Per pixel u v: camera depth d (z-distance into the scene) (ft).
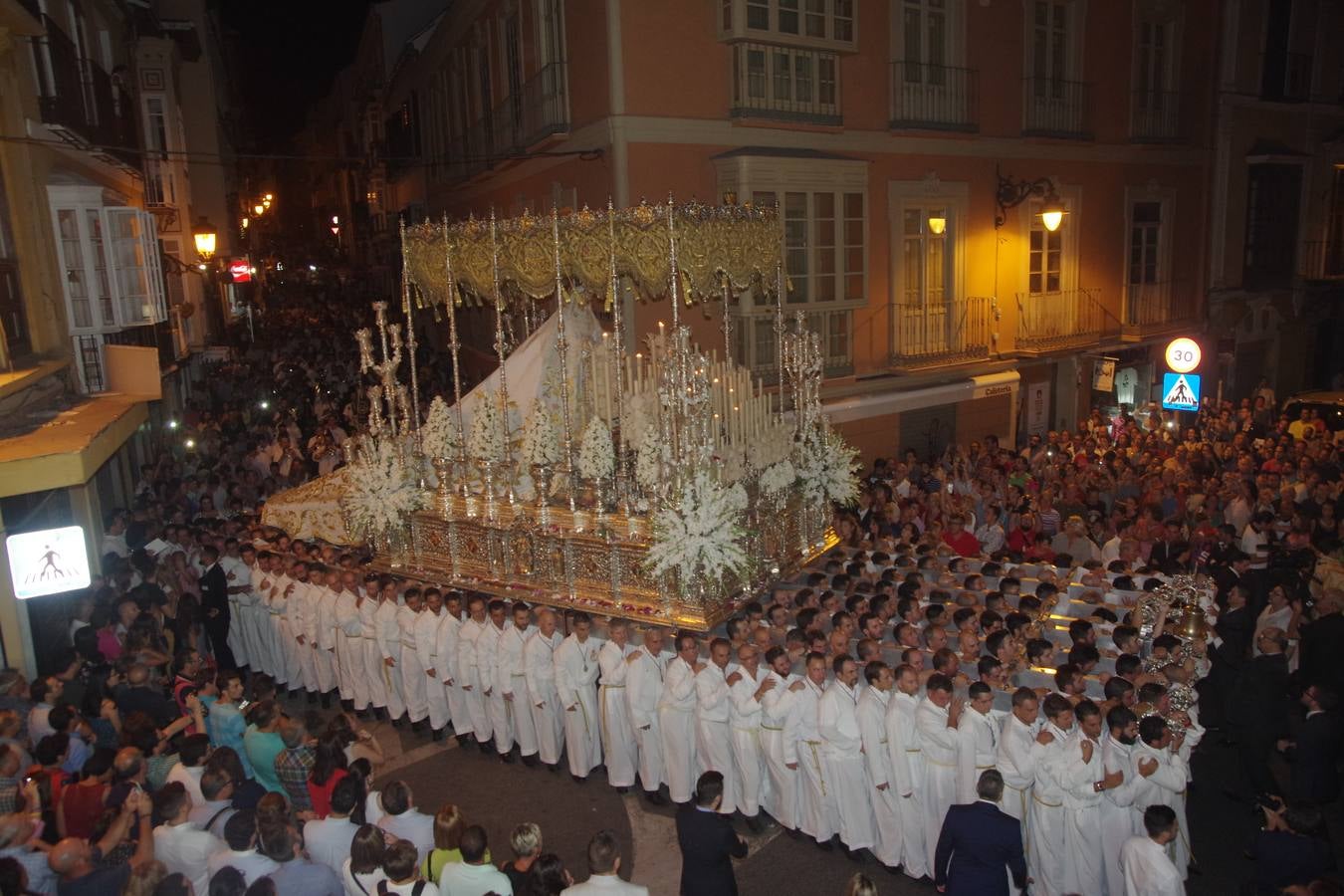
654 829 29.45
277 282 216.13
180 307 80.89
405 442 40.45
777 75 52.60
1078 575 35.91
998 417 66.03
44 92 47.11
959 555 40.60
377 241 153.89
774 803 29.01
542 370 41.68
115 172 63.26
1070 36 68.18
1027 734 24.64
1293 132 85.10
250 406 80.02
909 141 59.11
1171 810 20.99
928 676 26.68
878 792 26.61
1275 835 21.30
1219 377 83.46
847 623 28.89
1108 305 73.92
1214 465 52.95
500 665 32.68
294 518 44.37
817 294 55.06
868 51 56.65
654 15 48.29
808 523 39.27
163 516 47.60
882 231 58.75
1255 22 80.07
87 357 47.83
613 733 30.99
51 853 20.13
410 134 114.11
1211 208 80.48
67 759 26.03
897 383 59.77
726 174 50.62
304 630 38.22
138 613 33.37
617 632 31.04
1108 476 49.75
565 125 53.42
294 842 20.68
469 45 76.38
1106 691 25.25
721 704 28.86
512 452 38.19
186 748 24.44
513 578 36.55
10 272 41.37
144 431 63.52
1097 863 24.08
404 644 35.45
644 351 49.49
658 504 32.60
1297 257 87.51
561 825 29.86
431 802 31.42
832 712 26.78
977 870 21.72
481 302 41.42
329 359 100.12
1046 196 62.54
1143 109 72.95
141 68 86.28
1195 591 29.81
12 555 32.32
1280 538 41.14
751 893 26.27
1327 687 30.48
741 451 34.55
